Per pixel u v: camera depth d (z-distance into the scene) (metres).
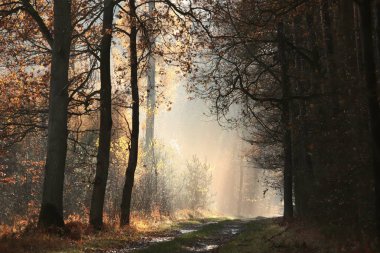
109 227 21.11
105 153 20.88
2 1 19.47
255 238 17.97
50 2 20.94
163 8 22.08
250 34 18.95
